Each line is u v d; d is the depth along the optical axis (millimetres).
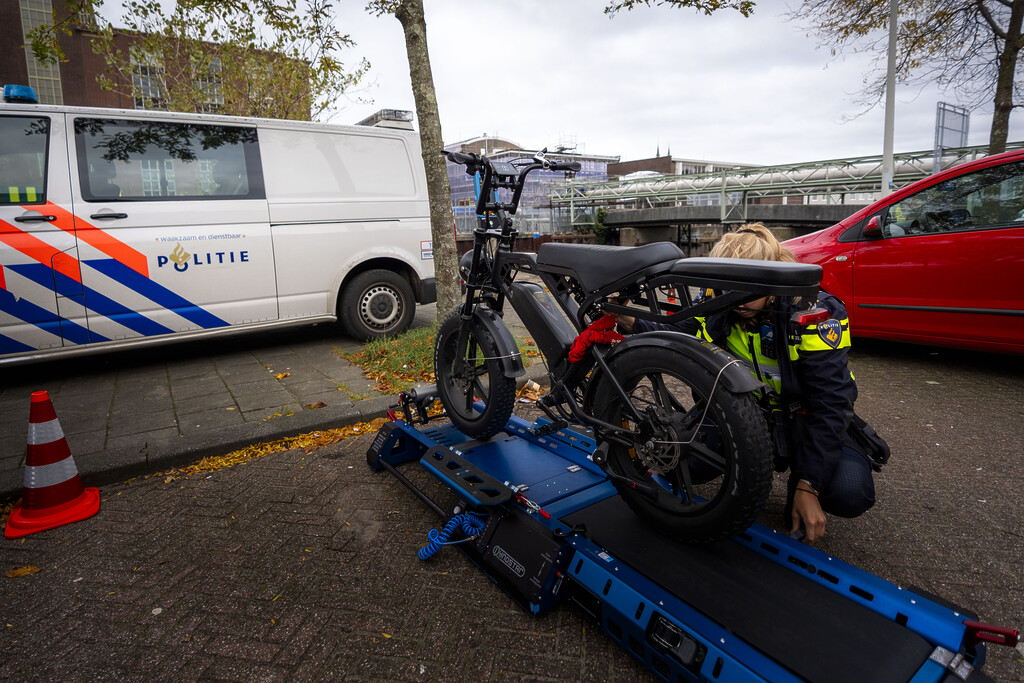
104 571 2367
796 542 1902
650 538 2008
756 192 22875
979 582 2174
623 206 31047
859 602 1666
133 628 2033
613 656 1853
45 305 4566
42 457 2742
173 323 5074
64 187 4598
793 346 1917
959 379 4699
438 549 2342
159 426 3867
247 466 3355
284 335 6773
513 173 2652
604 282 2064
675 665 1619
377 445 3240
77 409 4219
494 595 2166
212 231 5145
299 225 5547
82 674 1831
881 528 2543
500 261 2641
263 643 1948
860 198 24359
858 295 5180
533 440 2973
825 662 1448
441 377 3115
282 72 11836
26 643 1973
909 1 12492
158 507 2889
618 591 1797
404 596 2172
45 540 2604
